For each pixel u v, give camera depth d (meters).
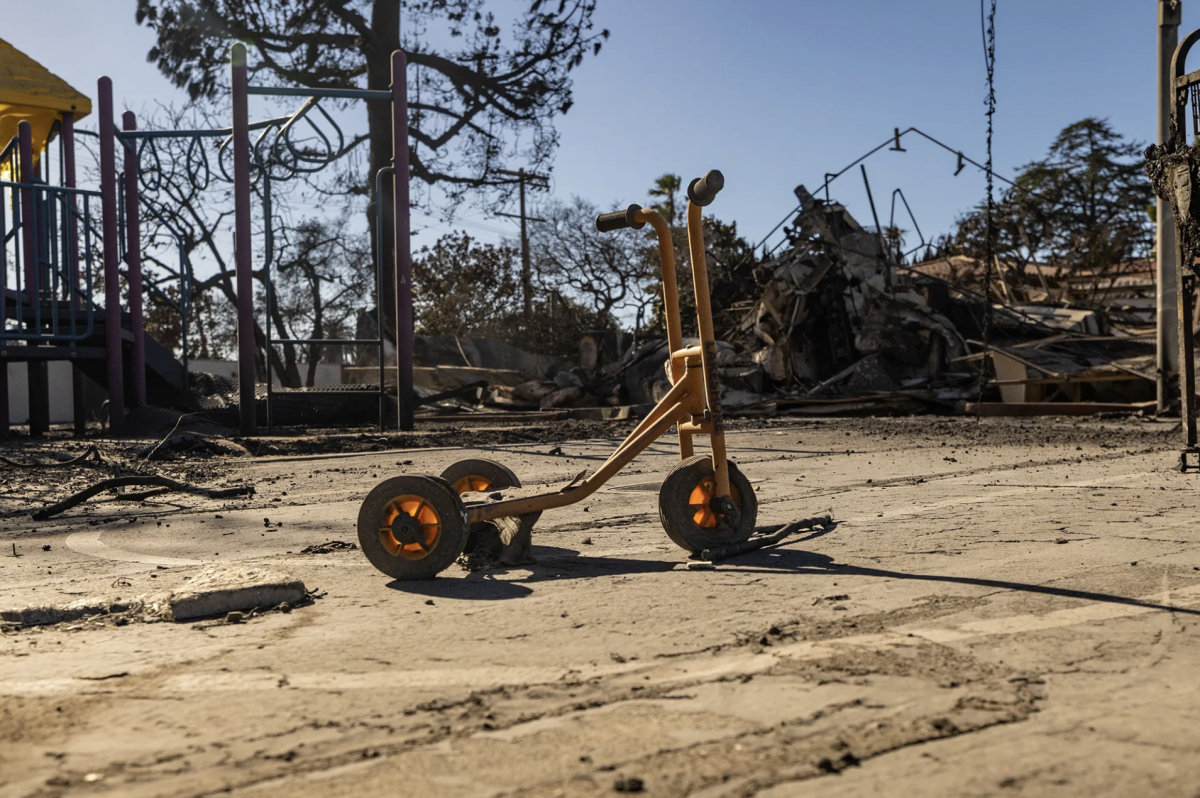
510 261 45.56
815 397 23.52
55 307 13.66
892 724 2.29
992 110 14.96
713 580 4.05
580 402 26.45
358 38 30.89
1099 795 1.90
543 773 2.05
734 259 29.03
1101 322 26.47
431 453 11.65
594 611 3.53
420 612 3.60
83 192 13.73
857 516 5.93
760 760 2.09
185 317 16.89
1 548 5.39
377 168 30.80
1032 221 45.56
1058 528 5.30
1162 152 8.30
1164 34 15.67
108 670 2.89
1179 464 8.34
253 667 2.89
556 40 31.27
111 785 2.03
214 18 29.42
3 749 2.25
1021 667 2.73
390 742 2.25
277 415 16.42
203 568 4.68
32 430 15.84
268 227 15.20
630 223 4.77
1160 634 3.07
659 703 2.48
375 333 31.78
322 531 5.83
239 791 1.98
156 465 10.26
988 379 22.67
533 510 4.53
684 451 4.80
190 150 16.42
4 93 15.12
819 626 3.23
